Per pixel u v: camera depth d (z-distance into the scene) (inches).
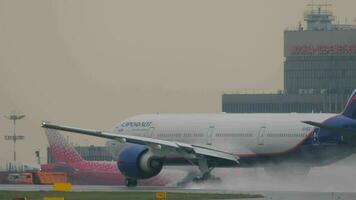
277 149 6958.7
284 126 6939.0
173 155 7057.1
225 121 7209.6
